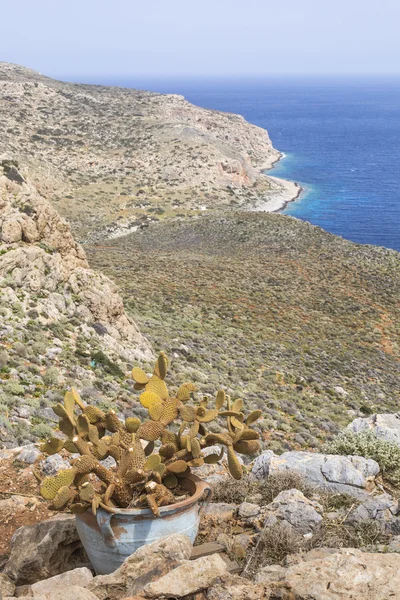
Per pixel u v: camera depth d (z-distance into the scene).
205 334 47.28
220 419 25.30
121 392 24.78
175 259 87.25
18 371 22.50
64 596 5.25
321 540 7.57
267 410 29.61
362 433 12.76
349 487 9.98
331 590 5.16
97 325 31.33
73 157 199.38
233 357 41.94
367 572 5.34
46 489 6.18
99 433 6.93
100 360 27.11
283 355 46.72
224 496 9.21
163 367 7.27
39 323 28.17
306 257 93.88
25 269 29.84
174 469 6.88
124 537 6.19
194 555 7.00
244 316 57.72
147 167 198.00
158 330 43.06
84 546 6.52
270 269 84.00
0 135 198.25
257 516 8.14
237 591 5.26
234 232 117.94
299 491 8.82
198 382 30.98
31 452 12.38
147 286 63.25
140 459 6.56
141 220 156.00
